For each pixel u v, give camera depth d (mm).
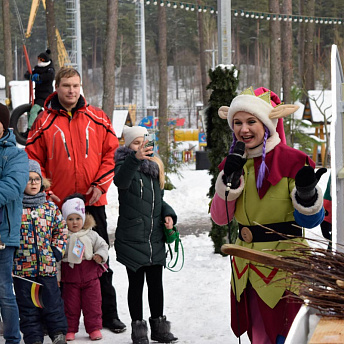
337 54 4672
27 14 90375
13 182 5359
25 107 12555
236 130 4535
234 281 4523
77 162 6434
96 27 100875
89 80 102062
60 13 85812
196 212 15859
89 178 6477
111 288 6473
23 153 5602
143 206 5887
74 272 6152
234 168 4281
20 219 5492
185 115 91250
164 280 8172
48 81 12461
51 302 5789
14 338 5453
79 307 6188
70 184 6441
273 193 4387
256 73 85312
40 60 12344
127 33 100125
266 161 4449
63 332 5812
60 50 51219
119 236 5926
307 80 42969
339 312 3041
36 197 5812
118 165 5984
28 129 12578
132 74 101375
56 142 6410
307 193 4035
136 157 5742
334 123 4520
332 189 4473
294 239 4387
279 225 4402
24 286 5738
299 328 3016
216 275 8383
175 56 102312
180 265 9055
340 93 4793
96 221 6535
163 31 34781
